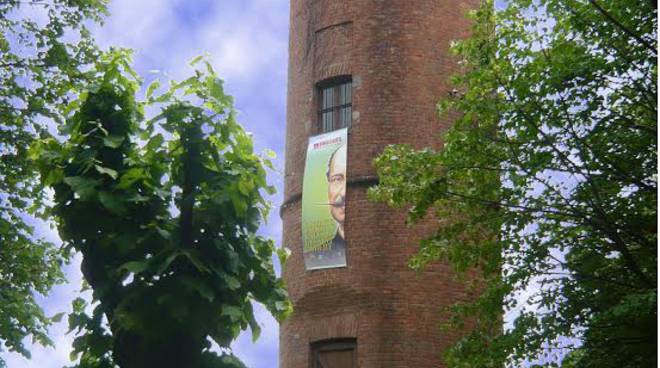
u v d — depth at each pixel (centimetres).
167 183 1135
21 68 2086
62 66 2070
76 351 1131
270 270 1149
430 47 2609
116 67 1177
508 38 1711
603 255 1736
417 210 1761
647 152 1678
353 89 2591
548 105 1652
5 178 2083
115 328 1079
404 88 2561
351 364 2412
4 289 2095
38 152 1147
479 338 1786
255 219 1141
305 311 2489
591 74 1622
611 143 1697
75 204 1113
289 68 2819
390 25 2616
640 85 1642
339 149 2548
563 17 1700
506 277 1730
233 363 1090
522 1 1727
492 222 1734
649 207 1694
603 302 1700
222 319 1096
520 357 1681
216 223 1103
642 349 1630
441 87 2589
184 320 1052
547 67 1634
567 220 1698
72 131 1150
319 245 2508
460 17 2678
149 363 1061
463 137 1733
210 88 1163
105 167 1123
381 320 2391
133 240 1077
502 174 1739
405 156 1777
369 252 2447
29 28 2097
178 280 1054
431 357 2369
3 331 2053
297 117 2703
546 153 1644
